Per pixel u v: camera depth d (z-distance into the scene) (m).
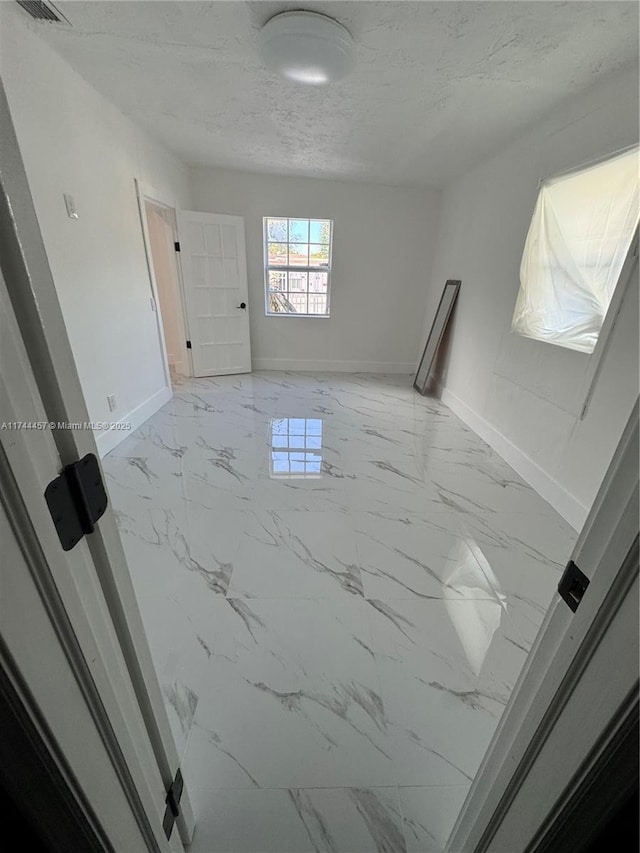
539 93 2.30
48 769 0.43
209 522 2.14
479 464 2.94
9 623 0.35
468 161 3.62
